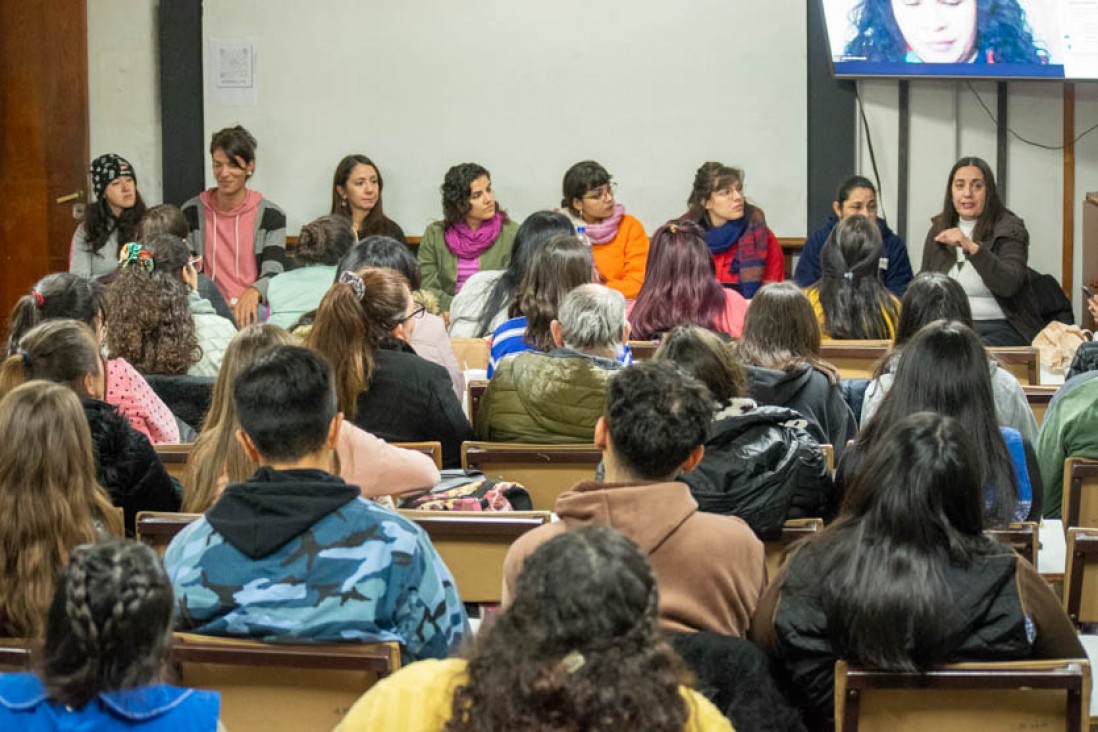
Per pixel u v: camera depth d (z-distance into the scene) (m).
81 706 1.76
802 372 3.78
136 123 7.68
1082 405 3.57
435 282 7.02
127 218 7.02
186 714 1.79
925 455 2.20
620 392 2.35
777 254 6.95
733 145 7.60
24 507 2.42
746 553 2.37
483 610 2.87
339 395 3.59
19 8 7.47
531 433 3.57
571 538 1.58
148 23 7.62
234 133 7.09
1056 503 3.69
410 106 7.62
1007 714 2.19
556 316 4.17
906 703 2.20
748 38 7.54
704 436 2.35
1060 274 7.64
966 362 3.05
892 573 2.16
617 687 1.48
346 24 7.57
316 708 2.24
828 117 7.55
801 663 2.28
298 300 5.48
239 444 2.93
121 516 2.58
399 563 2.25
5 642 2.23
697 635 2.23
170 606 1.79
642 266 6.89
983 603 2.18
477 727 1.50
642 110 7.61
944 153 7.55
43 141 7.54
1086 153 7.54
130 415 3.74
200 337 4.57
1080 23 7.21
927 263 6.81
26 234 7.61
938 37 7.19
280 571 2.22
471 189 6.93
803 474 2.92
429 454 3.38
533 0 7.55
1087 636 2.77
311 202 7.67
